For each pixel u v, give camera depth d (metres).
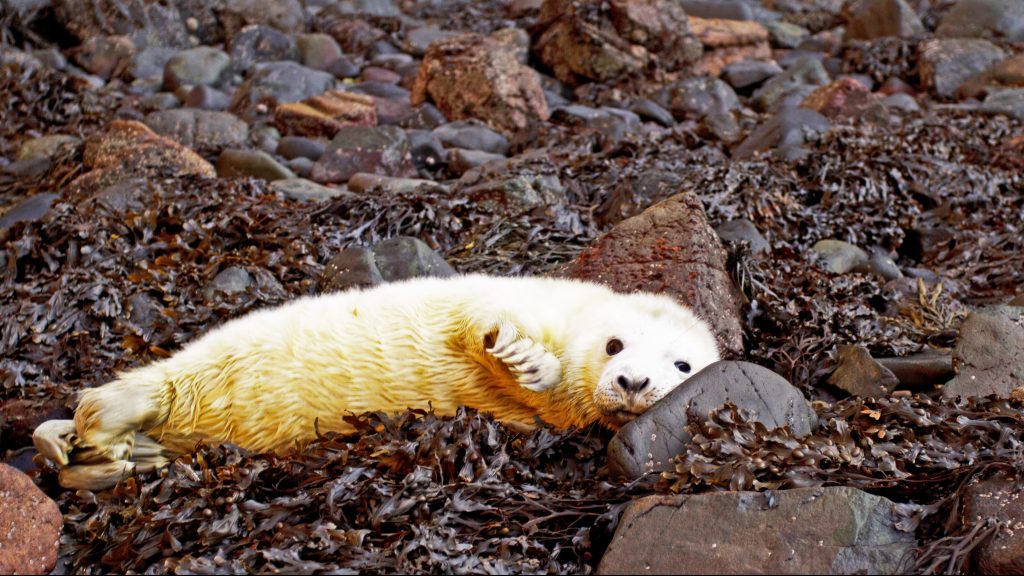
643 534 2.59
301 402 2.92
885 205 4.45
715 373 2.83
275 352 2.92
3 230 3.91
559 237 3.84
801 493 2.59
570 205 4.18
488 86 6.64
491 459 2.81
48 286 3.58
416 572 2.57
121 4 8.40
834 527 2.55
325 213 4.02
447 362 2.93
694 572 2.53
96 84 7.66
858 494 2.58
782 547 2.54
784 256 3.98
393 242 3.53
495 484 2.74
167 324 3.43
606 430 2.91
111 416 2.86
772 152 4.96
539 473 2.81
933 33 8.73
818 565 2.52
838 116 6.51
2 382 3.33
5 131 6.39
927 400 2.98
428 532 2.63
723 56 8.33
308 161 5.60
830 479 2.68
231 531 2.68
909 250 4.39
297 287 3.56
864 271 4.06
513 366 2.87
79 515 2.78
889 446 2.79
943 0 10.27
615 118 6.32
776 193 4.32
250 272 3.60
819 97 6.70
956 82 7.71
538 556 2.63
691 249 3.30
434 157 5.71
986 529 2.55
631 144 5.20
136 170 4.82
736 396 2.82
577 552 2.64
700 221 3.33
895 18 8.98
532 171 4.42
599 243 3.39
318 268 3.65
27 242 3.80
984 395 3.11
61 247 3.81
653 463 2.76
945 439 2.86
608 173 4.54
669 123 6.98
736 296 3.43
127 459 2.89
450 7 10.29
